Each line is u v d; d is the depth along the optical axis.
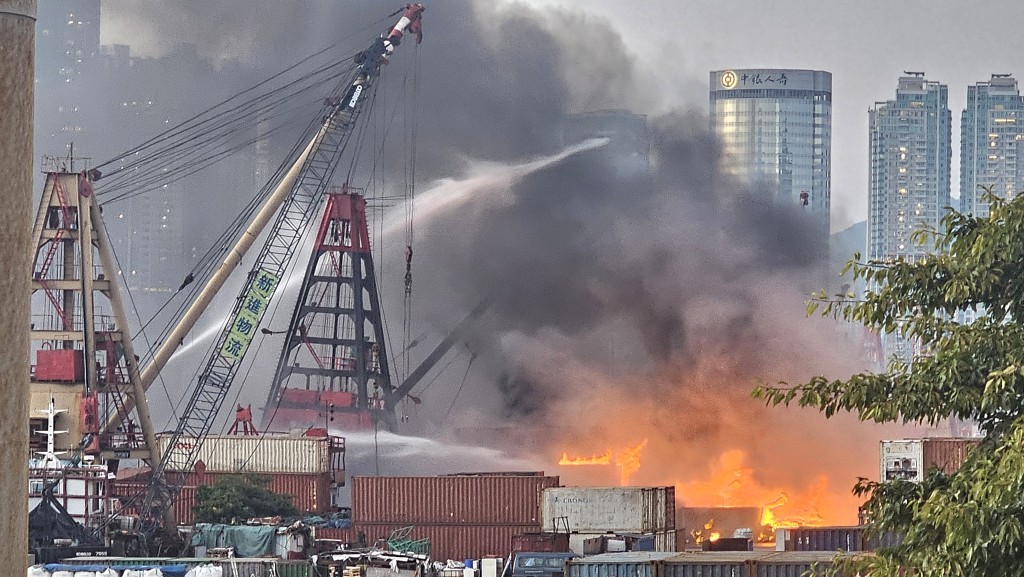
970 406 48.03
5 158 13.02
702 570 129.25
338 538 198.75
